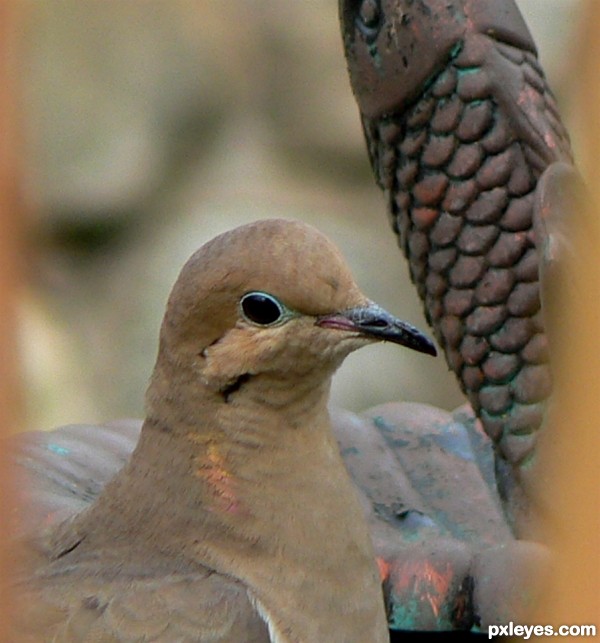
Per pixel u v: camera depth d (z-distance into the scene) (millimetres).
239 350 2330
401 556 2355
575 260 2311
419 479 2395
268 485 2336
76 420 3307
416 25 2342
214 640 2316
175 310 2332
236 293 2326
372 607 2340
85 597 2318
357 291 2332
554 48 3311
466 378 2359
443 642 2359
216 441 2336
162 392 2338
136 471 2340
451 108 2346
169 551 2334
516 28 2348
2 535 2217
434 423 2416
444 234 2354
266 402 2334
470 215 2350
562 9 3348
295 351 2330
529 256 2348
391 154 2355
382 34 2346
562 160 2348
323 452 2342
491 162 2346
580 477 2100
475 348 2355
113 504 2340
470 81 2344
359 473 2396
